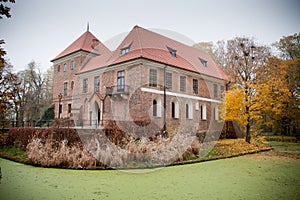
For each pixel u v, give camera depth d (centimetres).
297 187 611
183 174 754
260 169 863
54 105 2756
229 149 1342
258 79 1922
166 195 534
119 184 625
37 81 3875
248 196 532
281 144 2023
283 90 1630
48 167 860
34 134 1174
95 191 562
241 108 1532
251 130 1761
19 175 729
